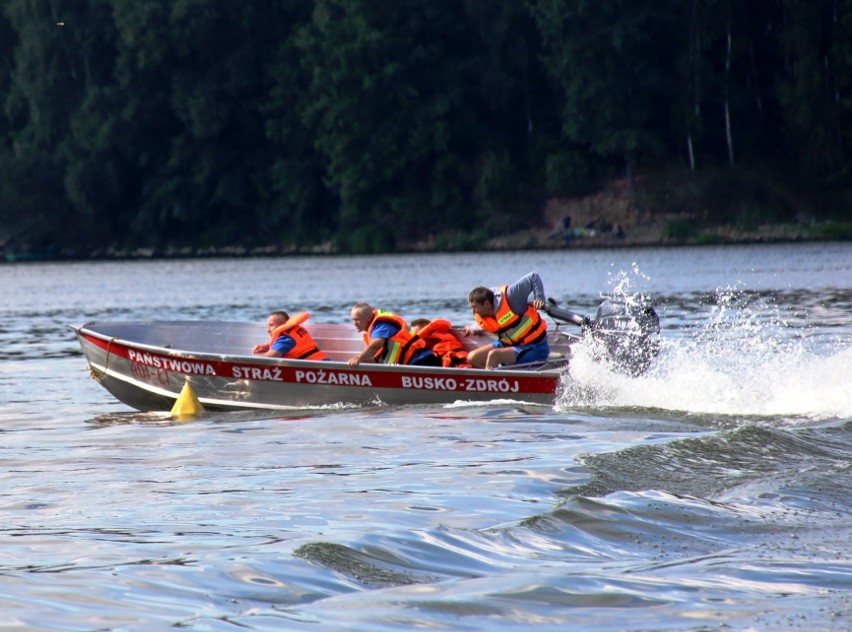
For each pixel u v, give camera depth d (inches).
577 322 1739.7
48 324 3745.1
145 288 5797.2
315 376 1760.6
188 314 3902.6
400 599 783.1
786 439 1289.4
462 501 1051.3
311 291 5073.8
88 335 1915.6
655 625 742.5
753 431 1312.7
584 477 1133.7
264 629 728.3
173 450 1401.3
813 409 1578.5
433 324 1889.8
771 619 748.0
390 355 1802.4
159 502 1079.6
